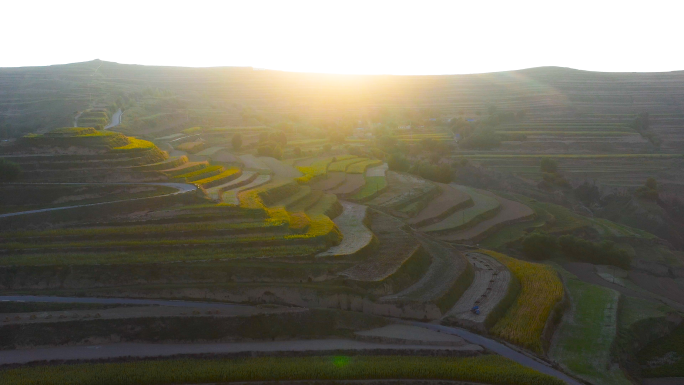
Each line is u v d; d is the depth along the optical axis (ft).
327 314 241.96
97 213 313.32
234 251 286.87
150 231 296.10
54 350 213.05
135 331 223.30
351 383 200.64
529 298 285.84
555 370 219.82
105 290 258.78
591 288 325.01
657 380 234.58
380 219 402.93
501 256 366.02
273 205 375.86
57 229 298.56
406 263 296.71
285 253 288.71
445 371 206.59
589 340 249.96
